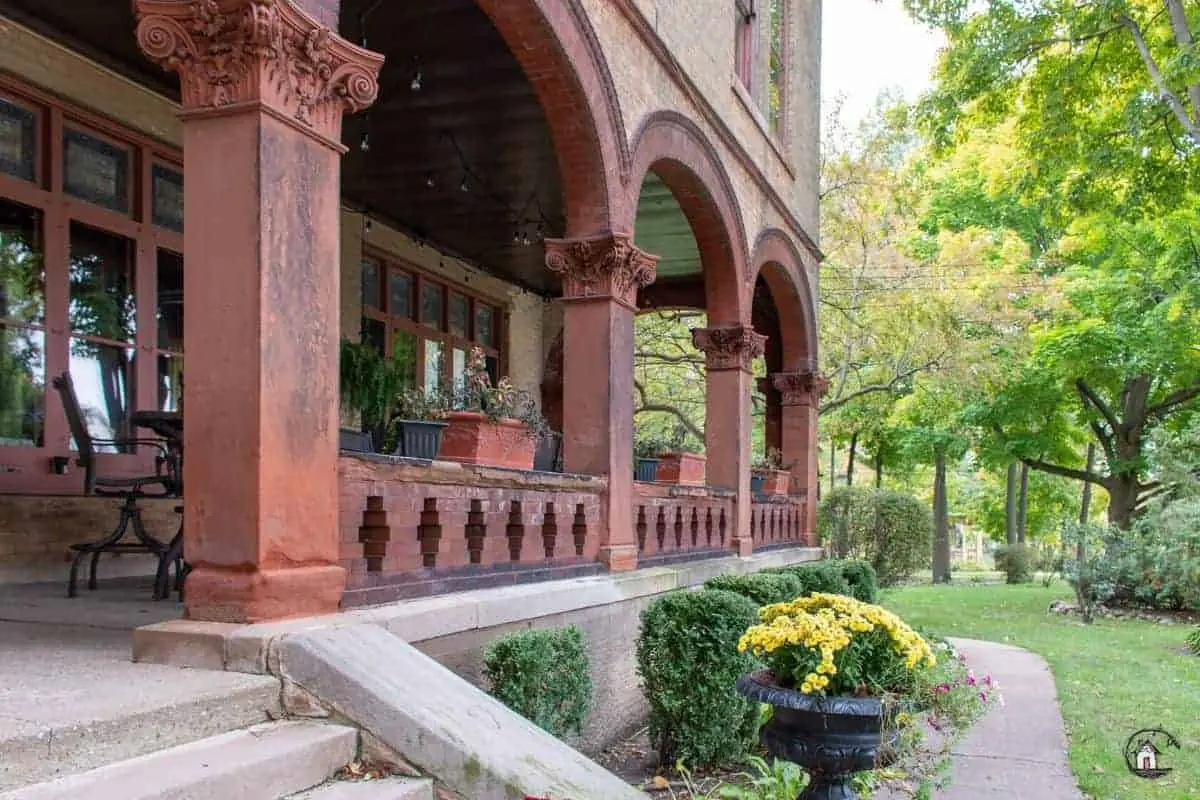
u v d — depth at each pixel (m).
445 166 9.63
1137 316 17.95
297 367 3.82
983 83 13.40
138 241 7.69
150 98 7.77
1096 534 16.03
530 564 5.84
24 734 2.58
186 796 2.69
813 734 3.53
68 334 7.06
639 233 11.80
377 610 4.23
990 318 18.34
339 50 4.02
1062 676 9.78
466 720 3.61
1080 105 14.20
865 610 3.88
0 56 6.50
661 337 19.72
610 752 6.58
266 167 3.69
